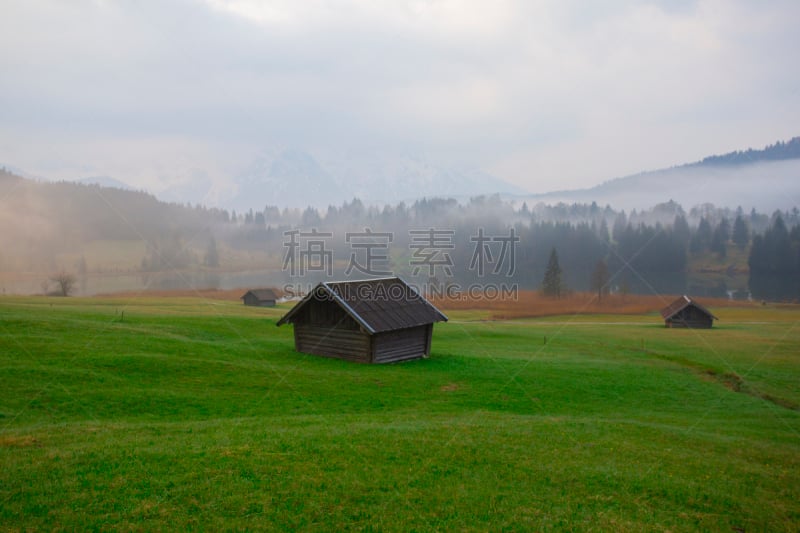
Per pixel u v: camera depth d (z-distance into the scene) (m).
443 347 54.97
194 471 16.62
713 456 22.20
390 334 42.03
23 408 24.45
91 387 28.44
